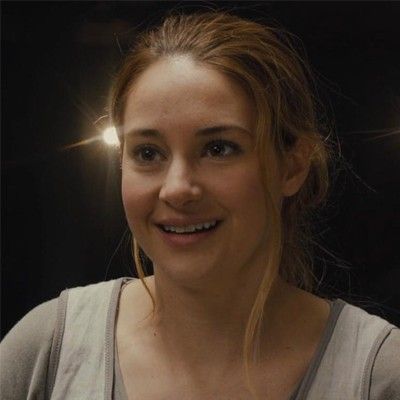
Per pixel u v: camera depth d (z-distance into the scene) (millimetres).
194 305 1114
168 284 1122
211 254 1032
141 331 1177
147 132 1024
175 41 1056
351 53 1717
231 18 1115
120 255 1803
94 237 1817
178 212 1014
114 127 1148
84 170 1806
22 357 1192
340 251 1719
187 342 1135
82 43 1787
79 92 1796
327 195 1418
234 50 1028
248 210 1027
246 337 1097
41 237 1837
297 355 1117
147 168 1041
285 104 1086
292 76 1111
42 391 1162
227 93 1015
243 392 1103
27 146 1824
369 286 1716
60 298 1228
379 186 1712
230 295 1105
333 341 1101
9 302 1853
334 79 1720
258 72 1040
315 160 1191
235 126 1011
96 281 1820
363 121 1717
